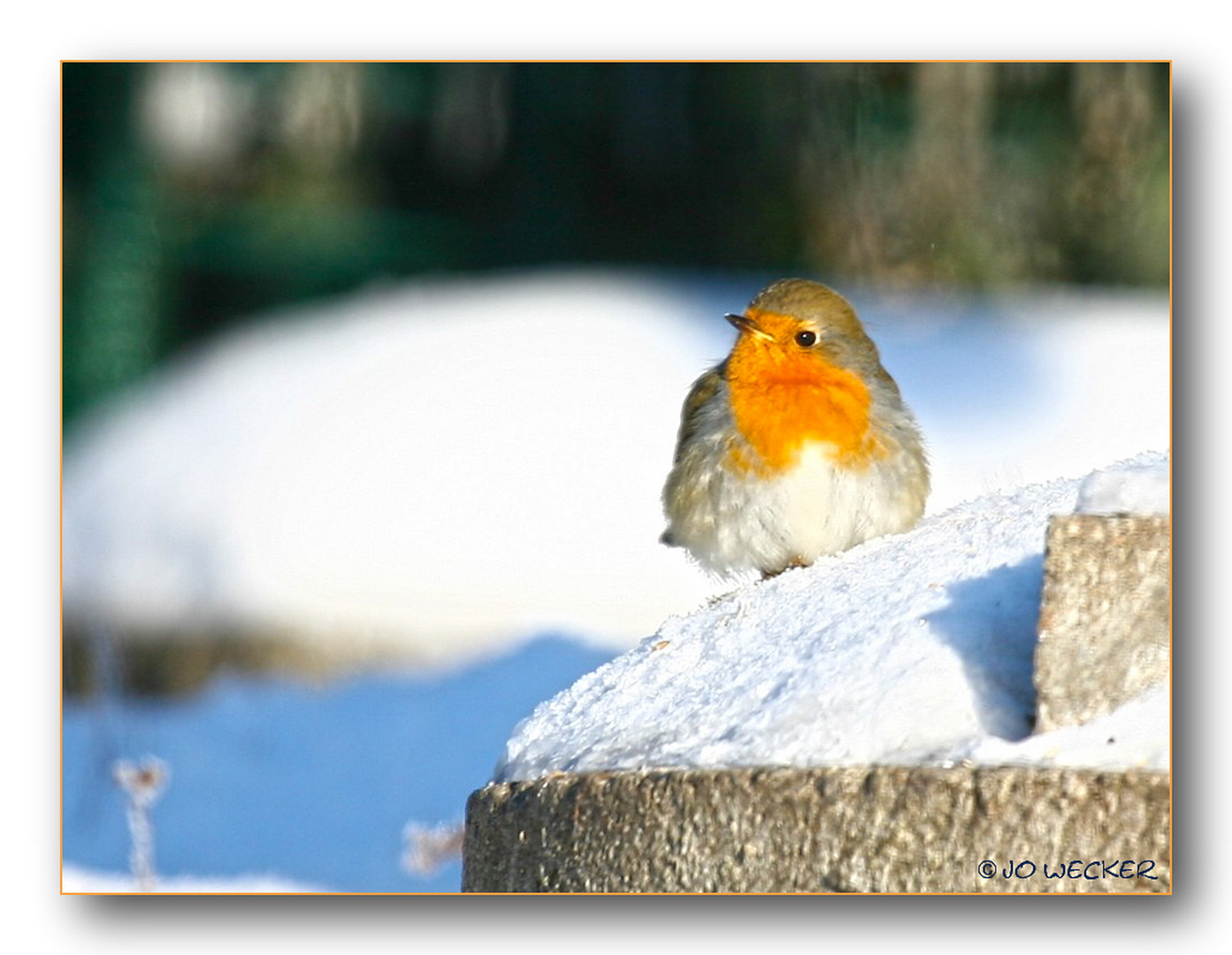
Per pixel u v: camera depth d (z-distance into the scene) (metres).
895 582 4.78
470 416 17.00
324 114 20.86
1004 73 18.97
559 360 18.14
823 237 20.02
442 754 12.21
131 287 19.86
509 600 14.30
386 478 15.98
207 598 14.77
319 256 21.12
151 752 12.58
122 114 19.94
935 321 18.89
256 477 16.36
